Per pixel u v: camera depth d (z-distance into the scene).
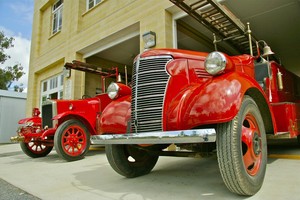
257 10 5.85
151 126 2.12
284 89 3.84
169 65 2.23
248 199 1.80
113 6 7.06
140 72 2.29
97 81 8.78
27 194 2.31
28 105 11.23
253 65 3.30
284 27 6.80
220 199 1.84
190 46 7.45
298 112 3.47
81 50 8.25
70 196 2.15
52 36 10.18
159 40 5.47
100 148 6.37
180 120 1.96
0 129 12.79
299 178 2.29
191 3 3.15
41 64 10.69
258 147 2.04
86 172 3.24
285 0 5.48
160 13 5.55
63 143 4.32
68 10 9.27
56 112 4.67
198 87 2.03
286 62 10.01
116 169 2.64
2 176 3.21
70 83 8.13
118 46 8.09
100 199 2.01
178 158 3.90
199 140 1.68
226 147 1.76
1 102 13.01
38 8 11.66
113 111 2.52
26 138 4.84
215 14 3.31
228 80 1.89
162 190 2.17
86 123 4.74
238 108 1.77
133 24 6.31
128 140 2.04
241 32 3.65
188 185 2.29
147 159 2.90
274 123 2.49
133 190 2.23
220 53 1.99
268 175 2.47
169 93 2.13
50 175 3.16
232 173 1.75
